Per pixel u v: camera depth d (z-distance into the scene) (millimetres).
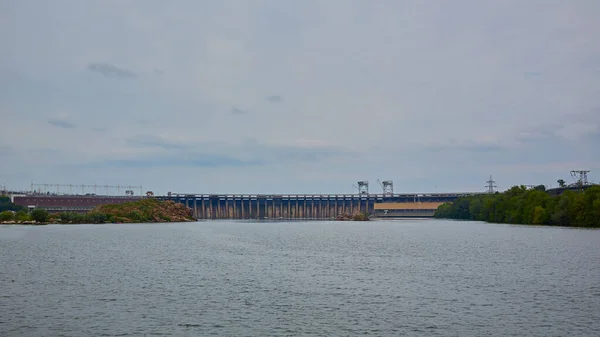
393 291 85125
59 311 70875
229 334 60781
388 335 60281
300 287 88938
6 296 80562
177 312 70562
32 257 134125
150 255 140875
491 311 70750
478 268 111375
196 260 128875
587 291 83875
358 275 102875
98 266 116000
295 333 61125
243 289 87062
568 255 133750
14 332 61312
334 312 70625
